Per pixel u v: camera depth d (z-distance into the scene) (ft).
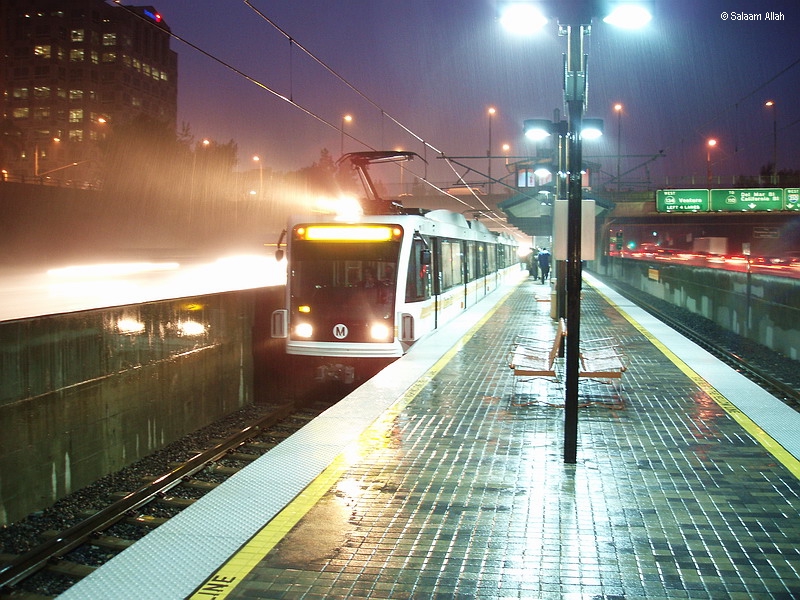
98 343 33.81
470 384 35.45
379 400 31.68
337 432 26.14
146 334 37.83
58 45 379.55
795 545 16.24
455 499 19.25
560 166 52.80
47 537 26.48
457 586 14.38
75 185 190.60
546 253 120.98
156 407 38.75
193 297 42.68
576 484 20.45
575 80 22.65
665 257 246.27
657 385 35.01
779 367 51.52
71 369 31.94
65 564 21.86
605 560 15.53
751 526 17.34
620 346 48.73
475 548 16.16
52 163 376.48
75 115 384.06
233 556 15.72
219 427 43.70
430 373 38.58
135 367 36.81
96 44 384.68
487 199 200.13
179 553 15.83
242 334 49.14
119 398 35.47
